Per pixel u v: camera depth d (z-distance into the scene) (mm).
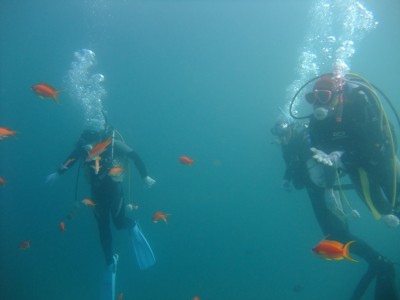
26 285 13219
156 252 15961
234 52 36594
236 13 29562
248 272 13781
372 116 3650
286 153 5453
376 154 3768
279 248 16875
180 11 30219
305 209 15227
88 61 12469
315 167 3793
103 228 6812
